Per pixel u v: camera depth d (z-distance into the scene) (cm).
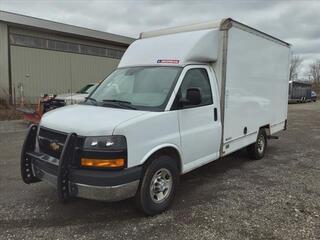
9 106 1780
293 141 1021
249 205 469
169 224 405
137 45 567
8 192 507
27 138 445
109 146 371
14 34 1872
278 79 814
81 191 375
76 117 412
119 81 518
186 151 473
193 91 456
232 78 570
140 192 410
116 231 386
